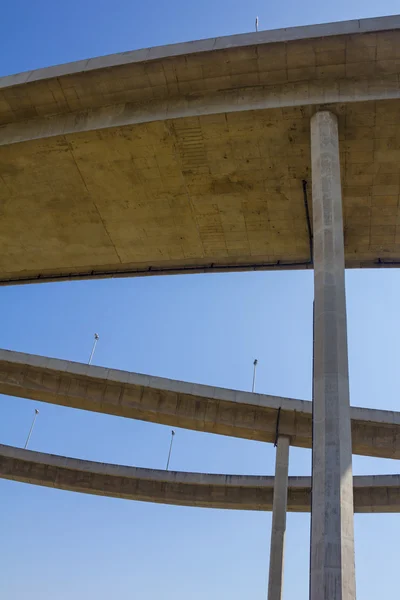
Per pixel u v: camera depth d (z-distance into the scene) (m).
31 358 29.69
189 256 25.38
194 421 29.52
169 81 19.45
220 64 18.80
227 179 21.55
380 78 18.64
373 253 23.97
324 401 13.72
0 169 22.16
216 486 34.84
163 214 23.39
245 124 19.52
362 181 20.98
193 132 19.97
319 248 16.34
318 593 11.55
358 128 19.17
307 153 20.20
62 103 20.42
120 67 19.12
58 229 24.78
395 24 17.34
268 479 33.84
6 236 25.45
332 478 12.72
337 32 17.62
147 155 21.00
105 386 29.91
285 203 22.20
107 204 23.23
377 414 27.86
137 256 25.78
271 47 18.17
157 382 29.20
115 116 20.12
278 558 25.06
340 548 11.88
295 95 18.92
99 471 35.56
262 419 29.23
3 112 20.88
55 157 21.44
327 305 15.17
